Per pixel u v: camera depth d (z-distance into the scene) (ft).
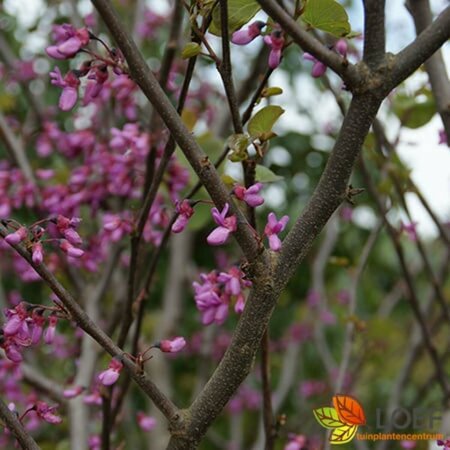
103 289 2.36
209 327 3.18
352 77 1.38
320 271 3.14
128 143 1.98
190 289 3.62
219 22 1.48
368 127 1.40
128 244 2.37
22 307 1.46
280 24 1.35
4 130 2.44
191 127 2.04
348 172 1.40
